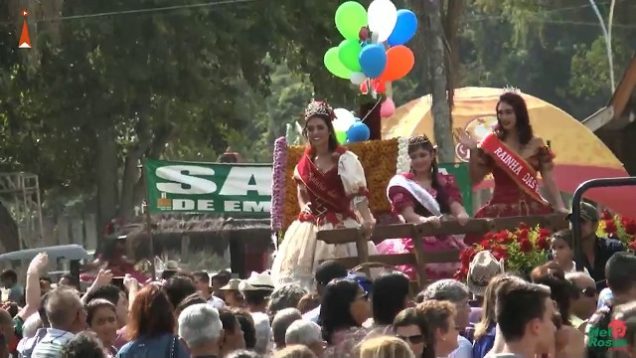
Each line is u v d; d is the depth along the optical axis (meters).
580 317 12.13
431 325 10.95
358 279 13.76
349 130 18.75
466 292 12.05
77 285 20.91
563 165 34.25
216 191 24.23
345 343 11.49
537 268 11.72
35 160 51.72
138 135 49.47
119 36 46.34
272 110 82.50
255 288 15.91
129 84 46.69
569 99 75.44
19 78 48.25
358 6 19.42
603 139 36.03
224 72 49.12
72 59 47.19
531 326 9.49
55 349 12.84
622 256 10.68
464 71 73.56
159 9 46.09
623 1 68.19
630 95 32.50
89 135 50.31
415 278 15.11
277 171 16.73
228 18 46.84
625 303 9.92
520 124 15.27
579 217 12.34
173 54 46.59
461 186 23.91
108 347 13.30
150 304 11.66
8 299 23.12
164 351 11.55
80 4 46.19
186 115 50.12
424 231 14.94
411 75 65.50
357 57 19.41
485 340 11.19
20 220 49.47
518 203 15.05
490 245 13.91
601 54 69.94
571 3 71.69
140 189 50.91
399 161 16.44
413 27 19.56
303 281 15.70
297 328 11.53
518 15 69.56
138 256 34.09
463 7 29.22
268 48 47.88
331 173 15.68
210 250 34.25
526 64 75.00
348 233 15.03
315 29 48.19
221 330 11.66
